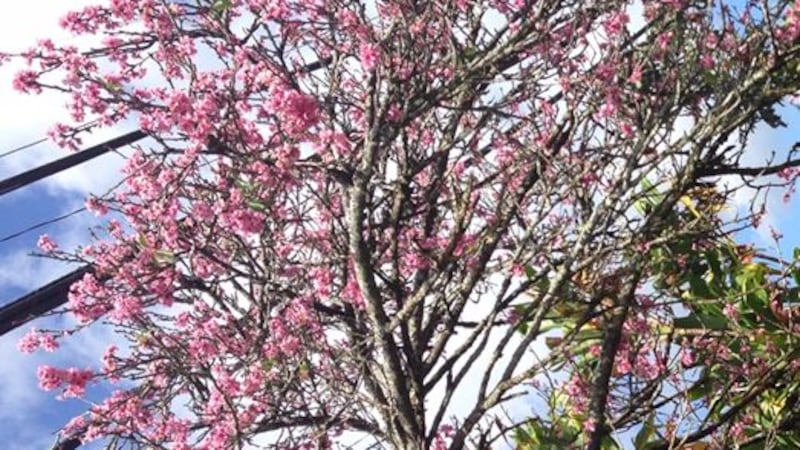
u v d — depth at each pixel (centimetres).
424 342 680
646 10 701
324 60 730
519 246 645
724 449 682
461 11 711
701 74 668
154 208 677
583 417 687
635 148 629
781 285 796
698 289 799
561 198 666
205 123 621
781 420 703
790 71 668
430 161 691
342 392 677
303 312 681
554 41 695
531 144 692
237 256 708
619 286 678
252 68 669
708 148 671
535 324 622
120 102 665
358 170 625
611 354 655
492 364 624
